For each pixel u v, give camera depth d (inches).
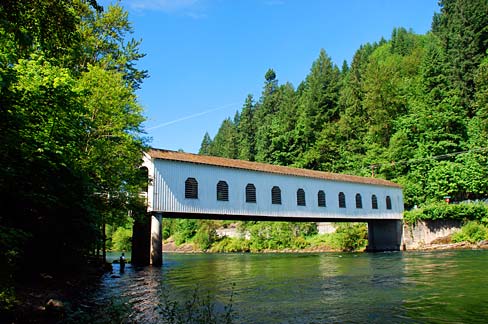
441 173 1825.8
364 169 2176.4
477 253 1170.6
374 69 2591.0
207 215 1108.5
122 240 2477.9
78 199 538.0
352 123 2541.8
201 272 828.0
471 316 363.6
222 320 359.9
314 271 811.4
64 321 328.8
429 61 2246.6
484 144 1819.6
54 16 306.2
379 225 1654.8
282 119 2861.7
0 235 278.5
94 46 1061.8
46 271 560.1
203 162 1049.5
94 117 736.3
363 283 597.6
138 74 1190.9
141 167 989.8
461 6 2466.8
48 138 443.8
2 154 329.1
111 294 516.7
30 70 511.2
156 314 382.0
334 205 1366.9
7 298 333.1
